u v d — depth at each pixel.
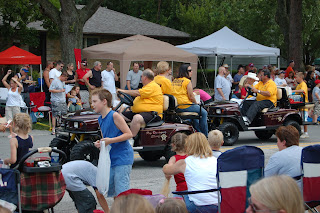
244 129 12.46
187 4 38.53
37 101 15.59
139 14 42.16
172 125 9.50
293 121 13.05
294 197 2.42
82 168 5.70
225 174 4.67
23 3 22.30
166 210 3.30
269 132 13.77
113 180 5.77
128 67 15.73
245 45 22.19
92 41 29.00
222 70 15.17
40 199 5.01
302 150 5.12
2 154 10.77
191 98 10.46
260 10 31.16
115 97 15.10
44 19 23.70
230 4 34.34
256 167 4.78
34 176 4.98
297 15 22.41
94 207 5.73
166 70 10.12
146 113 9.12
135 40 16.44
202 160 5.11
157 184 8.30
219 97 15.23
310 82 19.16
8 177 4.85
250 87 12.51
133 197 2.67
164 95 9.77
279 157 5.27
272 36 31.14
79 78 15.64
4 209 3.88
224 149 11.73
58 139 9.10
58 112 13.44
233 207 4.69
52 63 15.85
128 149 5.81
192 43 22.34
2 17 23.97
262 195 2.44
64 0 17.28
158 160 10.73
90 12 17.83
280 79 17.70
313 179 5.20
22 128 6.14
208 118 12.63
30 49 26.42
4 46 24.25
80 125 8.66
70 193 5.83
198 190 4.95
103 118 5.79
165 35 30.80
